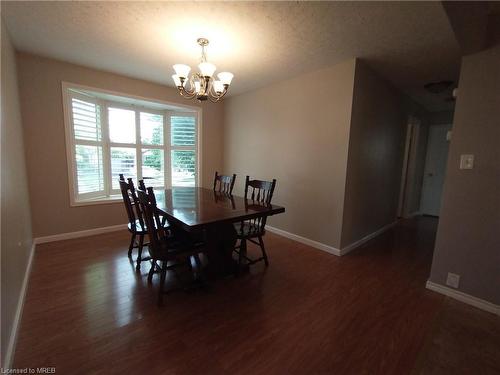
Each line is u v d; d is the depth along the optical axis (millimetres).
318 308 1805
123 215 3510
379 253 2928
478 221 1837
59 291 1925
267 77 3156
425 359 1364
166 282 2104
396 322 1670
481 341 1508
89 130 3271
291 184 3297
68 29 2045
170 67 2918
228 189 3068
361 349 1423
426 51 2324
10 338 1330
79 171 3176
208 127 4289
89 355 1321
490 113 1745
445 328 1620
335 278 2273
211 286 2080
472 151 1833
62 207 2990
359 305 1855
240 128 4090
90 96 3262
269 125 3561
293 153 3242
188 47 2340
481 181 1807
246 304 1832
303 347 1425
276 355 1361
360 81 2641
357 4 1628
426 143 5172
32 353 1321
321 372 1261
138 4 1693
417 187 5137
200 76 2158
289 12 1736
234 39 2146
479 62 1772
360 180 2984
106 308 1732
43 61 2697
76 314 1655
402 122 3818
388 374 1262
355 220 3029
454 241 1959
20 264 1848
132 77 3332
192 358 1325
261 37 2104
